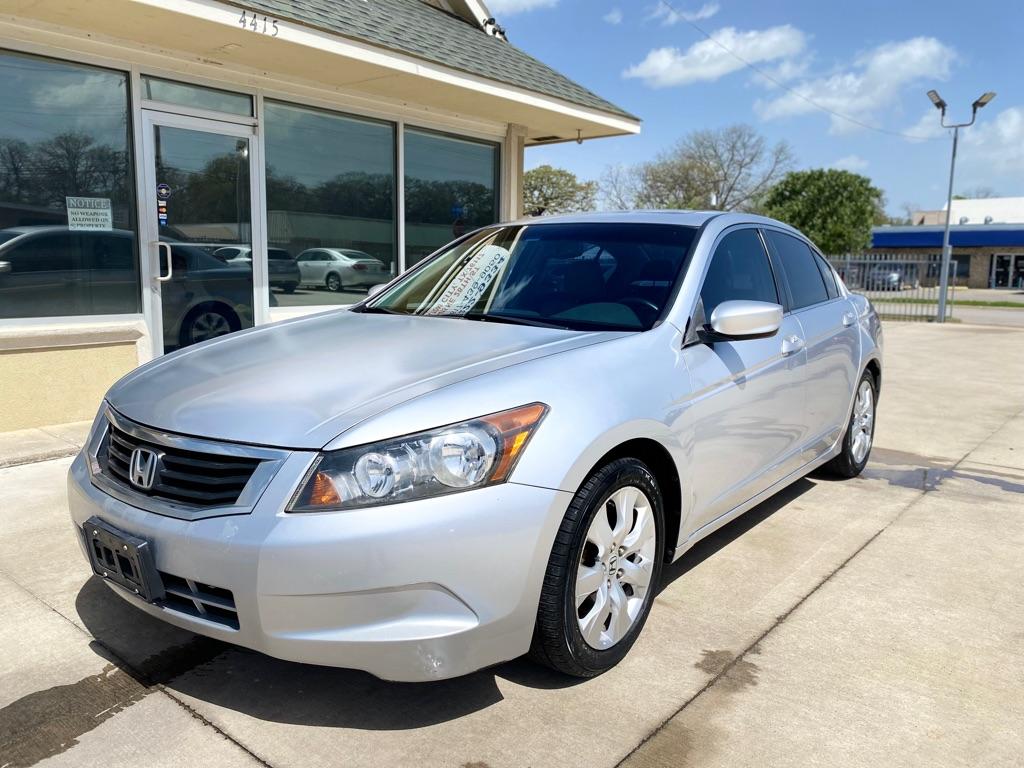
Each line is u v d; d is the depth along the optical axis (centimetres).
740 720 240
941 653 282
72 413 570
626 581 269
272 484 214
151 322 618
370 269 806
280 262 719
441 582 212
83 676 260
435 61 698
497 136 931
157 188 617
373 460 212
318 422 223
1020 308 3066
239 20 546
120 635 286
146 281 612
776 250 401
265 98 688
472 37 907
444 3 983
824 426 420
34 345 543
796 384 372
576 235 367
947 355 1212
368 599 208
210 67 634
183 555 218
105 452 265
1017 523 420
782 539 390
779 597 325
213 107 652
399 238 830
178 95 626
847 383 443
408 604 211
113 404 272
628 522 265
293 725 234
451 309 346
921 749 228
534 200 4944
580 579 247
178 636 286
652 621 302
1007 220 6431
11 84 533
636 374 269
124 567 235
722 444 311
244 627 214
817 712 245
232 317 683
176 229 635
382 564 207
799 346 376
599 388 253
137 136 597
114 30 553
